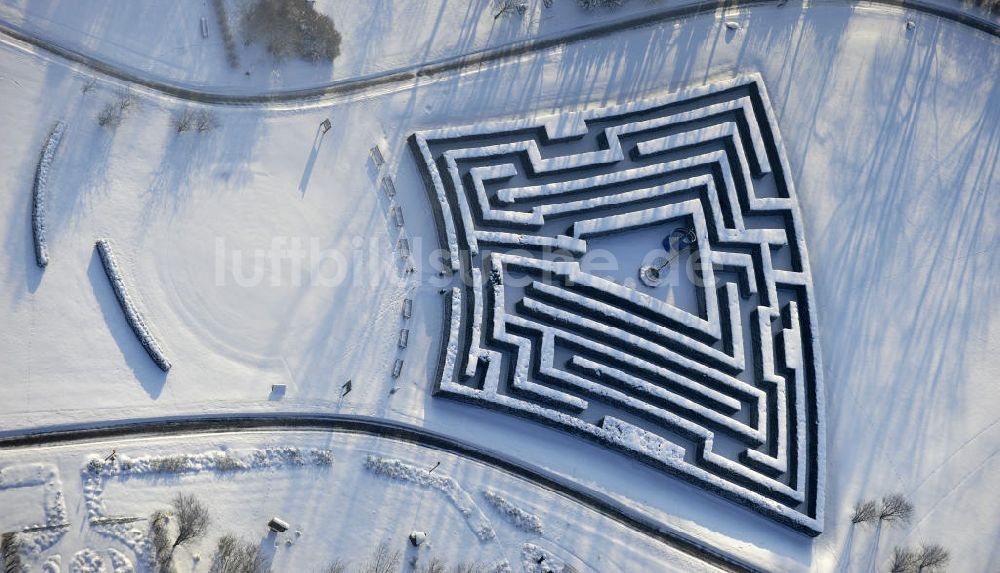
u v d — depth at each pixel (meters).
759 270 82.56
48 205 75.44
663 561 75.44
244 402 74.56
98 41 79.81
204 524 70.06
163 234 76.75
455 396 75.81
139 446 72.00
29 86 77.69
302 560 71.50
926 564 77.00
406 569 72.38
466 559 73.25
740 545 76.81
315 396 75.50
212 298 76.25
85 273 74.75
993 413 82.75
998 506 80.38
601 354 78.75
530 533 74.44
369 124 82.12
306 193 79.62
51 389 72.00
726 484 76.94
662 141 83.50
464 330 78.19
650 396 78.44
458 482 74.81
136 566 69.25
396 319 78.12
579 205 80.81
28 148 76.38
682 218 82.88
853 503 79.19
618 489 76.75
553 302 79.88
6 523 68.44
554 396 76.75
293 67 82.00
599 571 74.31
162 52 80.56
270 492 72.56
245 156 79.56
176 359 74.56
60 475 70.12
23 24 78.94
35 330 72.81
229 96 80.69
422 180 81.38
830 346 82.81
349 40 83.38
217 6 82.12
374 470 74.06
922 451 81.25
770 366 80.12
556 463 76.75
